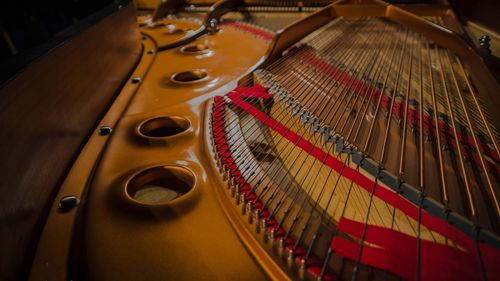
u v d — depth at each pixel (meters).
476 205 0.36
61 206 0.34
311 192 0.38
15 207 0.29
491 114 0.49
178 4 1.10
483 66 0.51
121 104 0.53
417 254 0.29
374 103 0.52
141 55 0.74
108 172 0.39
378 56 0.68
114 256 0.30
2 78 0.31
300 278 0.28
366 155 0.42
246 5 1.07
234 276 0.28
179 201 0.35
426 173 0.40
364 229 0.31
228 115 0.49
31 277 0.28
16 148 0.30
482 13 0.73
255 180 0.38
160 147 0.43
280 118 0.51
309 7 1.05
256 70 0.61
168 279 0.28
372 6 0.69
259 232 0.31
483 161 0.40
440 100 0.53
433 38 0.62
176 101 0.54
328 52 0.70
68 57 0.42
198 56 0.73
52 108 0.37
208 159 0.41
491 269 0.28
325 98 0.53
